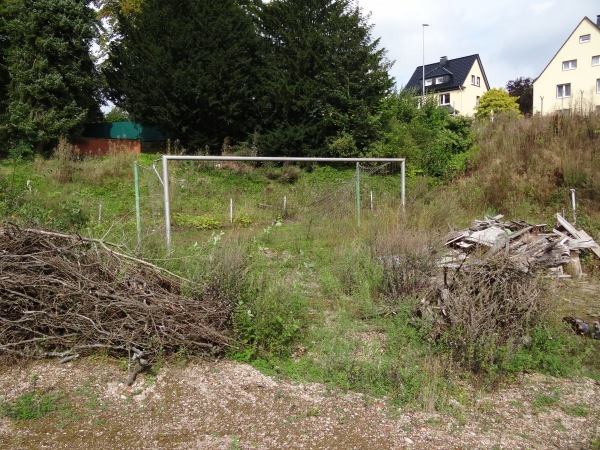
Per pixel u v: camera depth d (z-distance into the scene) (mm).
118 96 25312
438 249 6965
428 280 6148
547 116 17719
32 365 4441
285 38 22688
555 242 8367
